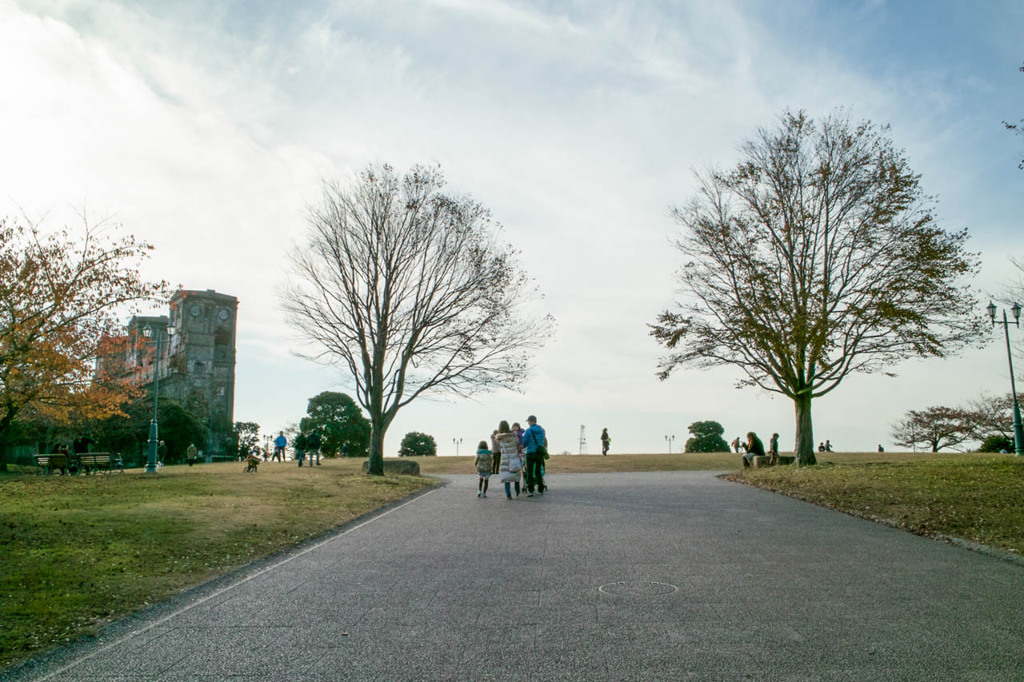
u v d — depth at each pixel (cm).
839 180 2747
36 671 588
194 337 10138
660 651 602
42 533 1145
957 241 2627
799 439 2816
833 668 558
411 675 554
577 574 905
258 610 758
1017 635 639
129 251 2139
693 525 1331
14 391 2131
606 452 4756
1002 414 5953
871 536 1198
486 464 1988
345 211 2955
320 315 2986
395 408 2942
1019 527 1150
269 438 8631
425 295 2998
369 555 1065
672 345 2928
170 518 1335
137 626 715
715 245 2894
